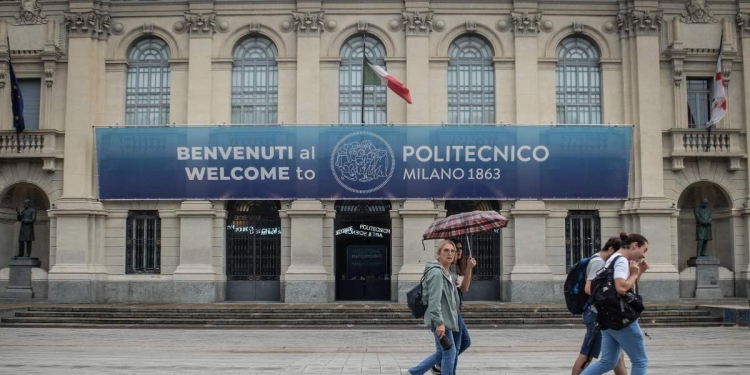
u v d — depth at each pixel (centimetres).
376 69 3059
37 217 3378
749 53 3312
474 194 3192
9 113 3303
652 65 3259
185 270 3161
